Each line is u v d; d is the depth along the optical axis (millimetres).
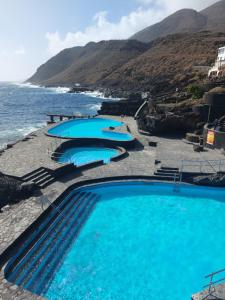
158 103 35531
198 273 11789
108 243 13500
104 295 10531
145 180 19562
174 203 17516
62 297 10352
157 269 11953
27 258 11938
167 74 103688
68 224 14727
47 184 18078
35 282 10867
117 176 19719
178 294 10688
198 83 40219
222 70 41562
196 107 29328
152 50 152125
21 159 21359
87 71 197750
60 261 12125
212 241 13875
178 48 132000
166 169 20438
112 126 35969
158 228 14828
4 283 10117
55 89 180750
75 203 16859
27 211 14633
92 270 11719
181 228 14875
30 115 64062
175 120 29703
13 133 43406
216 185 19312
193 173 19578
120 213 16203
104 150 26578
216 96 28234
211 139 25188
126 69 139250
